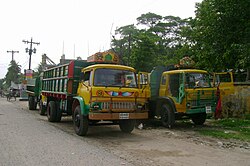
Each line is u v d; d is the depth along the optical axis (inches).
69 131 426.9
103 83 376.2
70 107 470.9
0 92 2138.3
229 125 492.4
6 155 268.5
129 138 378.6
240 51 548.1
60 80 501.7
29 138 355.6
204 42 666.8
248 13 550.3
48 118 547.5
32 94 797.2
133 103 378.9
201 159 268.2
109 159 260.2
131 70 406.6
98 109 358.6
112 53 467.2
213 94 470.9
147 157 272.4
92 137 381.7
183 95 447.5
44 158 258.7
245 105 581.9
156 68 521.0
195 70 469.4
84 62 461.4
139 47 1168.2
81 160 254.2
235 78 817.5
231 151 304.8
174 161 259.3
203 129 459.8
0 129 422.0
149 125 513.0
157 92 507.8
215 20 595.2
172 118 470.0
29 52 1754.4
